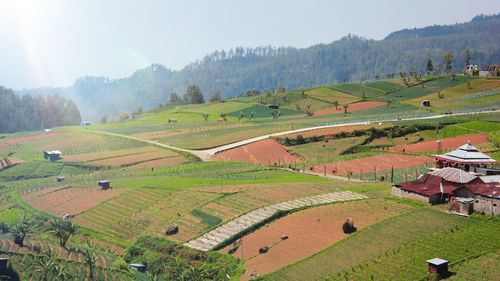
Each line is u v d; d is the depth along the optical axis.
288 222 118.12
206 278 102.19
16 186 182.88
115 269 110.50
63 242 125.94
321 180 157.62
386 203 119.69
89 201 155.38
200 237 119.12
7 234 137.75
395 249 95.38
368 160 180.38
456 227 99.88
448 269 85.62
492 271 82.81
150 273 109.06
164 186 156.88
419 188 120.69
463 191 114.06
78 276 106.75
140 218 136.75
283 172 172.12
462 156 142.88
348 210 118.94
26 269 111.50
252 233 116.75
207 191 146.25
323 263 96.94
